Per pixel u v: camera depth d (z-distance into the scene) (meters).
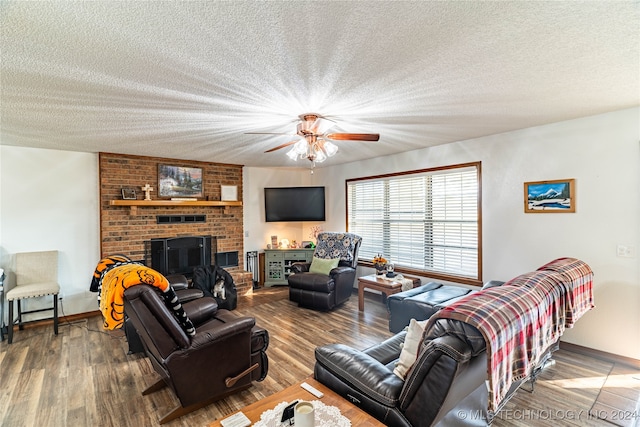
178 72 1.90
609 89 2.28
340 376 1.75
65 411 2.26
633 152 2.74
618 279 2.84
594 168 2.96
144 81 2.02
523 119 3.04
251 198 6.04
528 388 2.45
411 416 1.45
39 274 3.83
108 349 3.27
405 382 1.48
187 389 2.16
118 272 2.06
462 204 4.11
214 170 5.40
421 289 3.82
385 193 5.13
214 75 1.95
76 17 1.34
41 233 4.02
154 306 1.97
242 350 2.40
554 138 3.19
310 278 4.53
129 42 1.56
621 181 2.81
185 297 3.56
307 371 2.80
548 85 2.19
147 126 3.03
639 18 1.40
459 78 2.05
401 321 3.48
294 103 2.46
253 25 1.43
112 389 2.54
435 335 1.44
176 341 2.09
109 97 2.28
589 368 2.76
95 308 4.37
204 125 3.02
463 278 4.04
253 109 2.58
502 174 3.62
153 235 4.75
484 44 1.63
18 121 2.83
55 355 3.13
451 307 1.49
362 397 1.63
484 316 1.39
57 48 1.60
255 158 4.97
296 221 6.12
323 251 5.12
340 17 1.38
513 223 3.54
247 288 5.37
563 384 2.52
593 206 2.97
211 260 5.35
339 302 4.55
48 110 2.54
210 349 2.23
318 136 2.86
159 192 4.79
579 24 1.46
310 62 1.80
